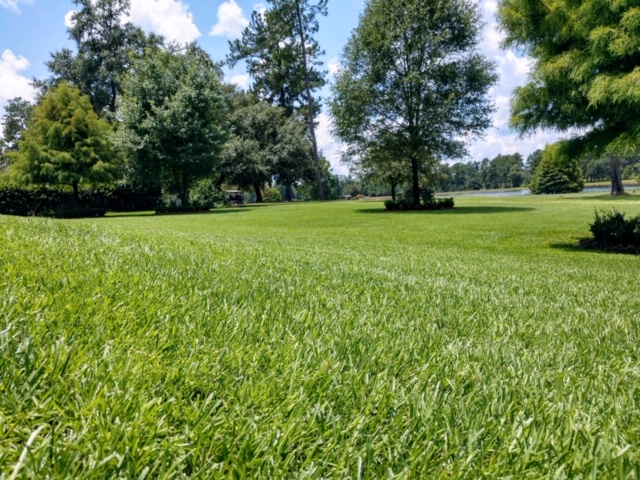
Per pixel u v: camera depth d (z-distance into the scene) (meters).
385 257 6.23
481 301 3.02
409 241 10.19
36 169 22.14
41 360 1.12
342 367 1.40
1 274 1.94
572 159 8.86
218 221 16.72
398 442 0.98
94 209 22.56
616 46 6.82
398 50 21.91
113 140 23.42
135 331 1.51
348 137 23.58
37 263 2.30
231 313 1.94
